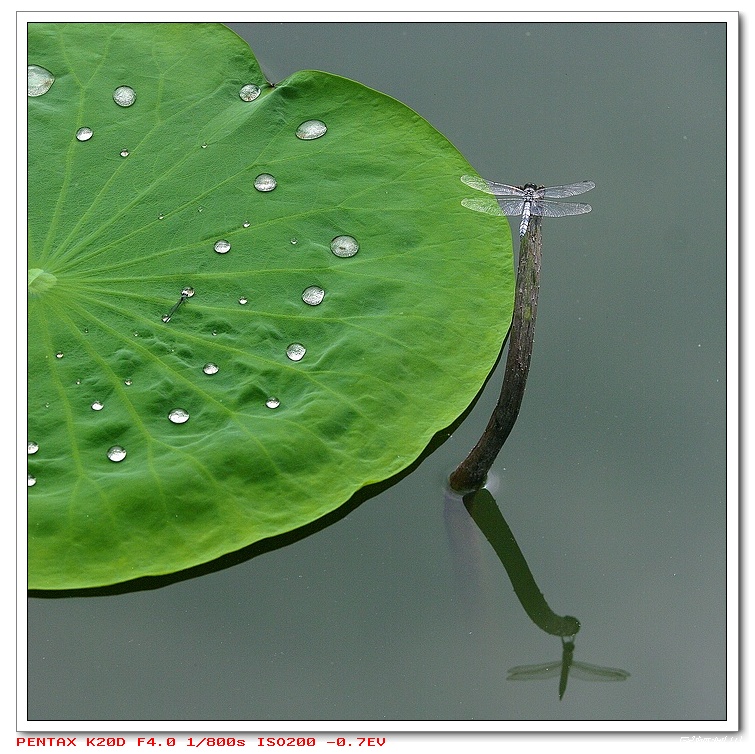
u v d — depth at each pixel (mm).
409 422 3812
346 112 3918
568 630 3799
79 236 3854
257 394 3812
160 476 3781
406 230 3875
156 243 3855
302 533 3820
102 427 3797
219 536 3771
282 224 3867
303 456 3795
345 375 3820
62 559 3762
